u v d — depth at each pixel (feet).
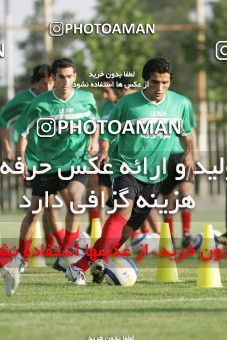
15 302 83.05
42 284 96.48
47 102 107.86
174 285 95.96
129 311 77.56
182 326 70.85
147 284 96.68
